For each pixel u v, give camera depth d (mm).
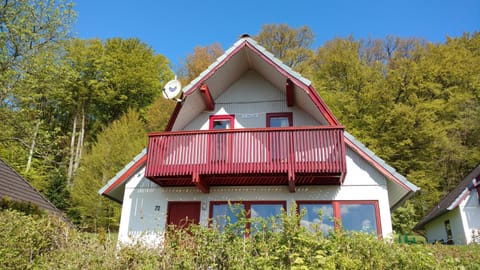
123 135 26391
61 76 18625
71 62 31531
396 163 24078
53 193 24016
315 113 12062
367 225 10500
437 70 26328
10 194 12664
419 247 5555
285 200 11227
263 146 10719
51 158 18391
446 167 25188
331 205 10930
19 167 22188
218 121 13141
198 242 6035
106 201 23125
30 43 17672
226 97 13469
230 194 11578
